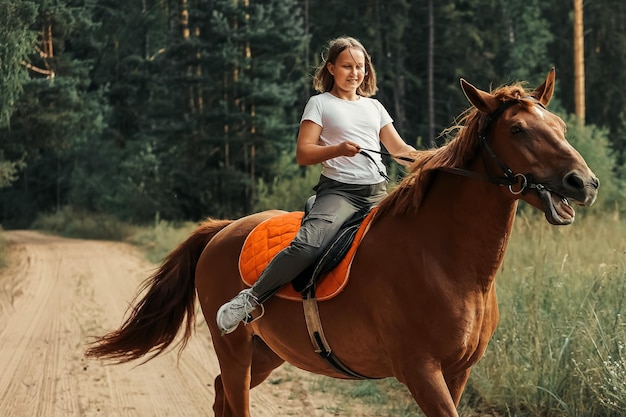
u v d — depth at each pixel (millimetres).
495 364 6406
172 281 5410
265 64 30578
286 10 30609
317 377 7738
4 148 19719
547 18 42875
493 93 3887
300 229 4398
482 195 3879
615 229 11383
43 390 7371
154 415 6582
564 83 39969
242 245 4973
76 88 19656
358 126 4531
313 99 4555
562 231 9922
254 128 30516
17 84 13148
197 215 32469
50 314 11773
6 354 8930
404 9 39344
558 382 5840
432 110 36750
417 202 4066
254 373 5223
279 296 4504
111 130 35250
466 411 6141
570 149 3570
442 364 3969
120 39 29406
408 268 4004
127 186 33531
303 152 4344
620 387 5227
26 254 23250
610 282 6715
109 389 7434
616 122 39094
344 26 40031
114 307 12430
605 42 40281
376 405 6625
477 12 40000
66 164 50125
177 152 31484
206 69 30469
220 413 5219
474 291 3936
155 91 32781
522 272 7832
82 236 33875
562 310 6633
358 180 4508
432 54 37094
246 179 30094
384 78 40875
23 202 53250
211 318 5121
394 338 4020
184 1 31734
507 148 3730
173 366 8438
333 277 4258
